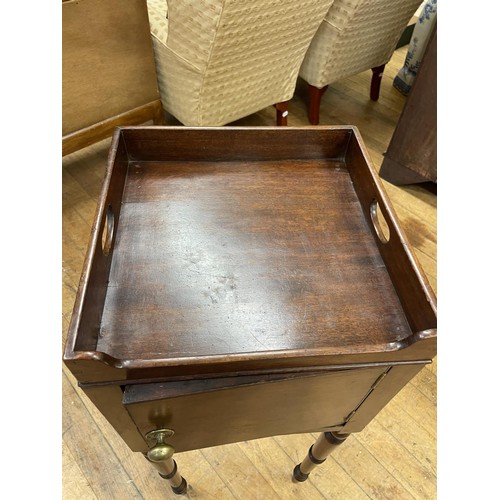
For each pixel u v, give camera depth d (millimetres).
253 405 570
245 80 1423
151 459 559
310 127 808
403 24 1807
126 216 717
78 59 1198
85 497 930
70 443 999
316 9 1358
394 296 638
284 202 771
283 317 598
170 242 685
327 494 955
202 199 762
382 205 683
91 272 545
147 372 480
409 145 1577
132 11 1213
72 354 438
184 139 793
